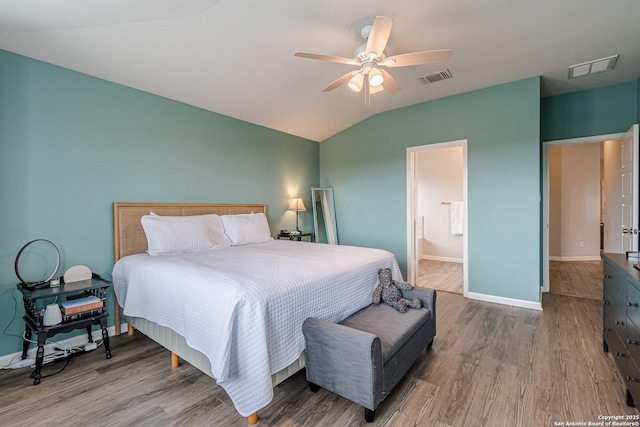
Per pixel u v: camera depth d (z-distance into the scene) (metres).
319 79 3.33
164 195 3.29
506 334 2.75
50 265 2.51
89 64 2.60
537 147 3.40
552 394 1.86
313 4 2.12
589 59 2.95
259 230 3.74
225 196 3.93
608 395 1.84
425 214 6.58
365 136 4.80
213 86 3.22
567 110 3.86
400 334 1.91
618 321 1.97
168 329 2.16
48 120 2.50
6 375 2.13
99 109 2.80
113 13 2.04
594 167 6.09
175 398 1.86
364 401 1.59
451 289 4.29
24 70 2.38
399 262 4.49
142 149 3.11
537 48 2.74
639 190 3.09
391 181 4.54
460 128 3.89
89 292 2.60
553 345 2.51
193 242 3.00
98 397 1.87
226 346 1.57
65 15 1.99
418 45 2.66
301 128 4.73
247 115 4.02
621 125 3.56
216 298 1.71
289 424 1.62
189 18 2.21
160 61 2.69
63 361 2.32
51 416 1.70
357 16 2.26
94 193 2.77
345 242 5.09
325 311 2.04
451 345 2.53
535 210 3.44
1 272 2.27
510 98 3.54
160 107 3.26
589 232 6.16
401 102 4.17
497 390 1.91
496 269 3.69
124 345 2.62
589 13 2.23
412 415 1.69
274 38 2.53
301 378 2.07
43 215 2.47
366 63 2.30
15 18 1.96
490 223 3.71
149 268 2.34
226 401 1.83
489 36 2.54
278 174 4.70
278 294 1.74
